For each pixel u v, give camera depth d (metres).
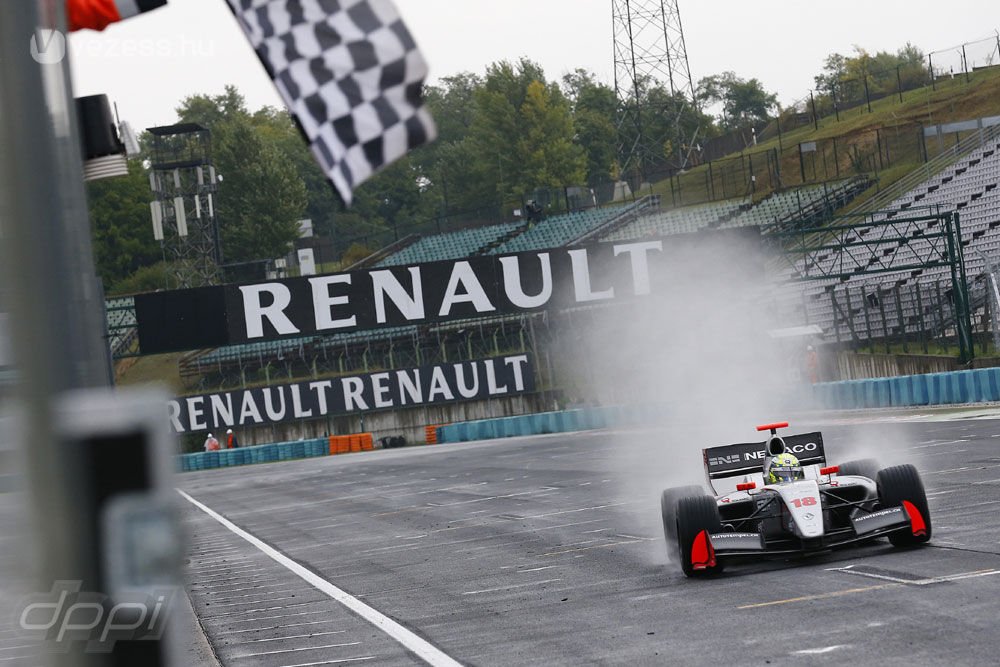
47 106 3.69
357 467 94.12
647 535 31.78
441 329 136.12
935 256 108.75
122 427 2.11
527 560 29.75
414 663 17.98
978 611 16.19
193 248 148.00
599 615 20.25
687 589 21.80
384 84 9.55
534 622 20.44
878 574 20.41
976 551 21.52
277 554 39.12
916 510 22.47
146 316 82.56
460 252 169.75
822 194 152.12
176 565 2.15
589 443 86.94
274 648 21.08
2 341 2.77
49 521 2.09
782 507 23.12
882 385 82.12
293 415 126.50
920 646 14.52
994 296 86.44
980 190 117.50
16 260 3.00
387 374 124.75
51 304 3.08
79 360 3.64
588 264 88.38
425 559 32.84
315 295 84.31
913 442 51.19
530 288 87.69
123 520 2.11
